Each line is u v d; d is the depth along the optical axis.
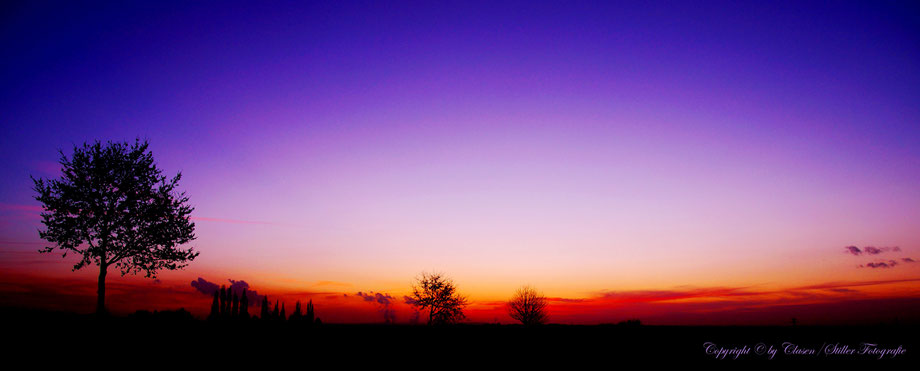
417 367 29.88
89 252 28.98
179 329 34.81
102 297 29.17
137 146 31.84
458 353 35.69
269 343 34.53
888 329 47.34
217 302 69.62
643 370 31.28
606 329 52.38
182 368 24.09
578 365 32.34
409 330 49.66
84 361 22.66
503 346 39.62
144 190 31.34
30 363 21.08
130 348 26.52
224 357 27.94
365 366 29.28
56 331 27.05
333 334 42.72
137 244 30.50
